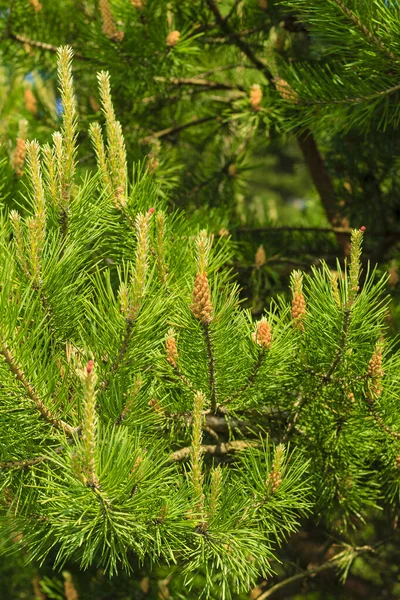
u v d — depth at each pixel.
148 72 1.89
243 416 1.52
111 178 1.52
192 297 1.42
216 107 2.26
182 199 2.15
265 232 2.26
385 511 1.84
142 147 2.11
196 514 1.38
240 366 1.47
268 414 1.54
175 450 1.57
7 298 1.36
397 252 2.28
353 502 1.58
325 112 1.74
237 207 2.38
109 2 1.89
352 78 1.73
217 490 1.39
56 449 1.39
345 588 2.19
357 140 2.10
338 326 1.47
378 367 1.47
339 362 1.49
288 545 2.08
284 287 2.14
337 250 2.33
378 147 2.08
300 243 2.34
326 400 1.52
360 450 1.55
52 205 1.45
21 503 1.42
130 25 1.87
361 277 2.13
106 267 1.55
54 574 2.03
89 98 2.09
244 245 2.13
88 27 1.94
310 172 2.25
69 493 1.34
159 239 1.49
